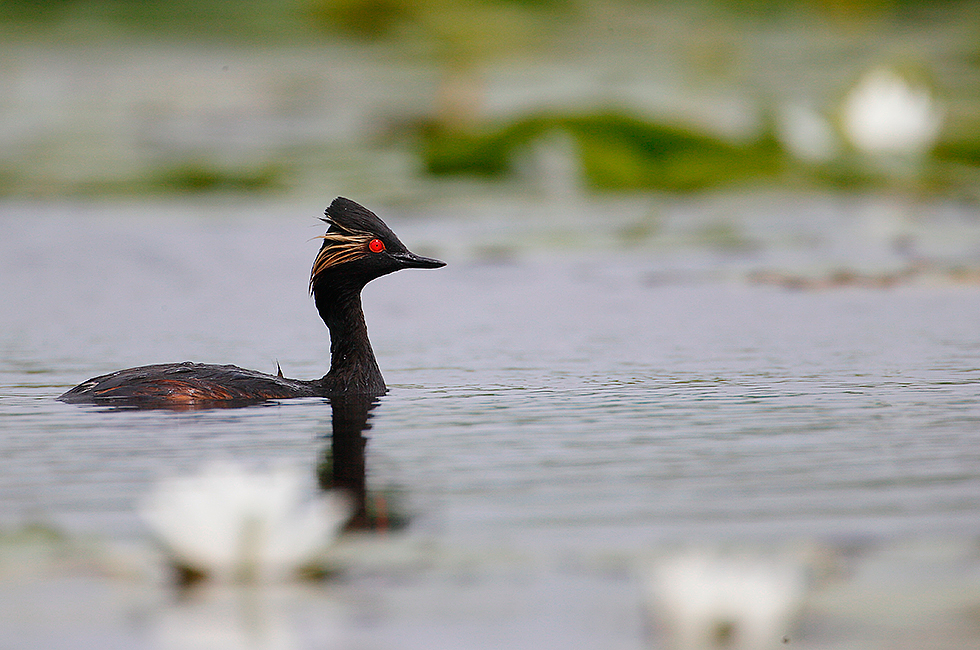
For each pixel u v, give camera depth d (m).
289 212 27.08
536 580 7.19
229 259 21.98
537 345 15.31
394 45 49.50
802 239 23.50
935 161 29.73
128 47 49.56
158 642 6.43
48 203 28.16
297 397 12.48
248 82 43.53
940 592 6.87
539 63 43.69
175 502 7.05
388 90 41.31
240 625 6.62
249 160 32.34
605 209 27.22
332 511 8.26
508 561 7.48
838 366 13.81
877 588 6.93
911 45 44.94
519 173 29.11
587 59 44.22
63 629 6.58
